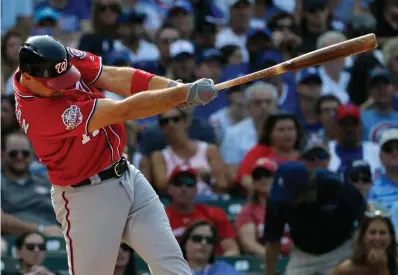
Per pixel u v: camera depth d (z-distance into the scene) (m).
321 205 26.28
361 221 25.31
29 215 31.48
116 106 15.83
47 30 42.47
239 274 27.48
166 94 15.65
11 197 31.42
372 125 35.78
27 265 27.69
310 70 36.41
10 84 37.72
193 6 46.25
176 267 17.06
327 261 26.41
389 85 35.75
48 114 16.20
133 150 34.44
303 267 26.55
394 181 30.34
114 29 42.19
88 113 15.95
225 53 40.06
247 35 43.47
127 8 47.09
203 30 42.94
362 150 33.47
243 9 43.19
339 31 41.94
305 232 26.39
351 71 39.12
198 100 15.66
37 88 16.19
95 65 17.36
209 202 31.86
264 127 32.88
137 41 41.62
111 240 17.14
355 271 25.11
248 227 30.38
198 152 32.84
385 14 43.66
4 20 42.53
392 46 39.38
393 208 29.97
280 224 26.81
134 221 17.25
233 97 36.88
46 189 32.16
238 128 34.97
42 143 16.70
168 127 32.28
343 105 33.66
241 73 39.31
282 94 37.47
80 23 45.31
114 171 17.08
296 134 32.59
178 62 38.41
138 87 17.33
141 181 17.55
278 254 27.28
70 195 17.12
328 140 35.34
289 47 41.22
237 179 32.97
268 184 30.47
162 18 46.84
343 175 30.50
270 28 42.16
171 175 29.72
